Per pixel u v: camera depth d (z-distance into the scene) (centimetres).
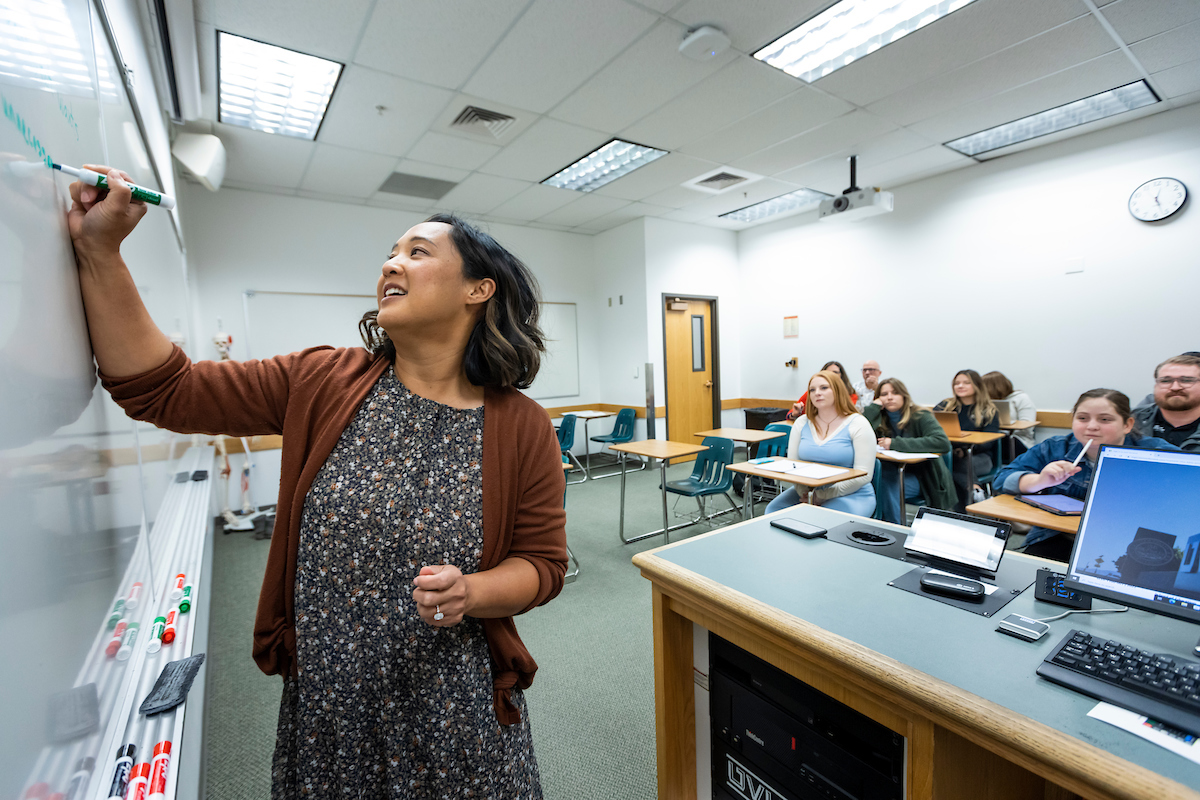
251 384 74
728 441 383
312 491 71
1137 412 264
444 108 322
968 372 412
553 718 189
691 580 123
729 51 274
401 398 77
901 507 311
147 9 204
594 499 489
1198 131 352
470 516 75
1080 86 320
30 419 46
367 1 228
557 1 232
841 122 364
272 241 460
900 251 514
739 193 516
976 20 257
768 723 121
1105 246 393
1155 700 76
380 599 71
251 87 296
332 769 72
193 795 92
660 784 142
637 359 623
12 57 48
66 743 51
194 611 106
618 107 330
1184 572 88
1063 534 211
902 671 86
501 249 84
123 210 60
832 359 584
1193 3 246
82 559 59
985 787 98
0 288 41
